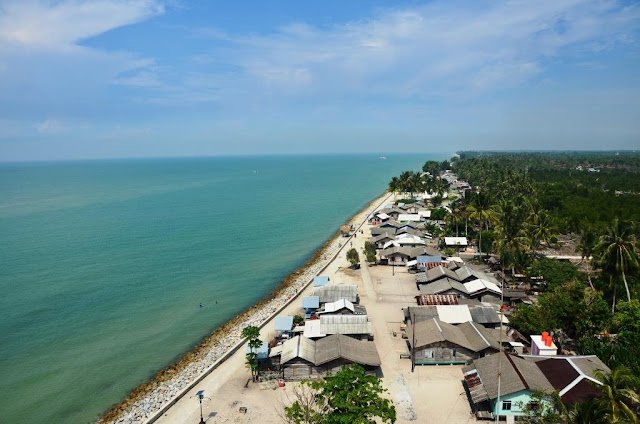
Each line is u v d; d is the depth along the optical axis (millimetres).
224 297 95312
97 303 90938
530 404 47219
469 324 67375
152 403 55812
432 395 53844
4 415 55188
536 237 112375
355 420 36625
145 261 120875
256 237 152500
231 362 64625
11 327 79188
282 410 51719
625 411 38625
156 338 75688
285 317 75000
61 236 149625
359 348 61281
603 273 76125
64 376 63844
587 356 54500
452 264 100125
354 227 165625
